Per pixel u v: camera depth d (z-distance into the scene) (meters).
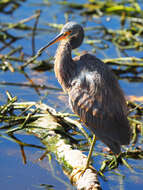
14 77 13.08
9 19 16.38
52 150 9.85
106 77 8.76
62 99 11.98
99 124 8.48
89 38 15.80
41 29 15.73
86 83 8.65
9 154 9.56
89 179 8.66
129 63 14.10
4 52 14.31
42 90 12.43
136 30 16.19
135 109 11.41
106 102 8.47
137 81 13.54
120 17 17.34
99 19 17.11
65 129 10.77
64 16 16.98
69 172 9.09
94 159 9.66
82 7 17.66
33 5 17.70
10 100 11.09
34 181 8.59
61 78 9.21
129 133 8.65
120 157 9.74
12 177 8.67
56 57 9.53
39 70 13.66
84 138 10.53
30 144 10.05
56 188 8.40
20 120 10.89
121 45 15.63
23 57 14.02
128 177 9.03
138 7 17.12
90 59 9.05
